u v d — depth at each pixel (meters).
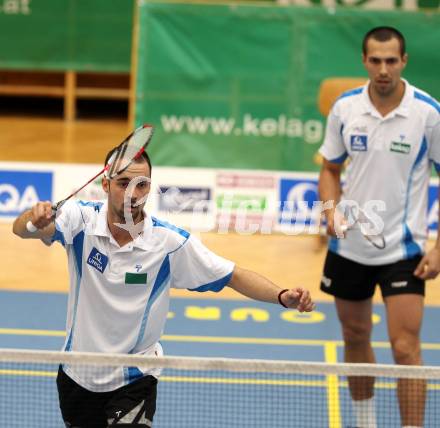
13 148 37.16
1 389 14.92
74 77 44.31
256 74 29.55
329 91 24.23
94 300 10.51
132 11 42.44
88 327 10.59
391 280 13.73
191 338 18.80
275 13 29.28
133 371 10.70
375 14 29.16
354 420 14.38
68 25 42.56
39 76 45.66
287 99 29.61
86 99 47.84
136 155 9.99
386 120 13.61
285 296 10.47
